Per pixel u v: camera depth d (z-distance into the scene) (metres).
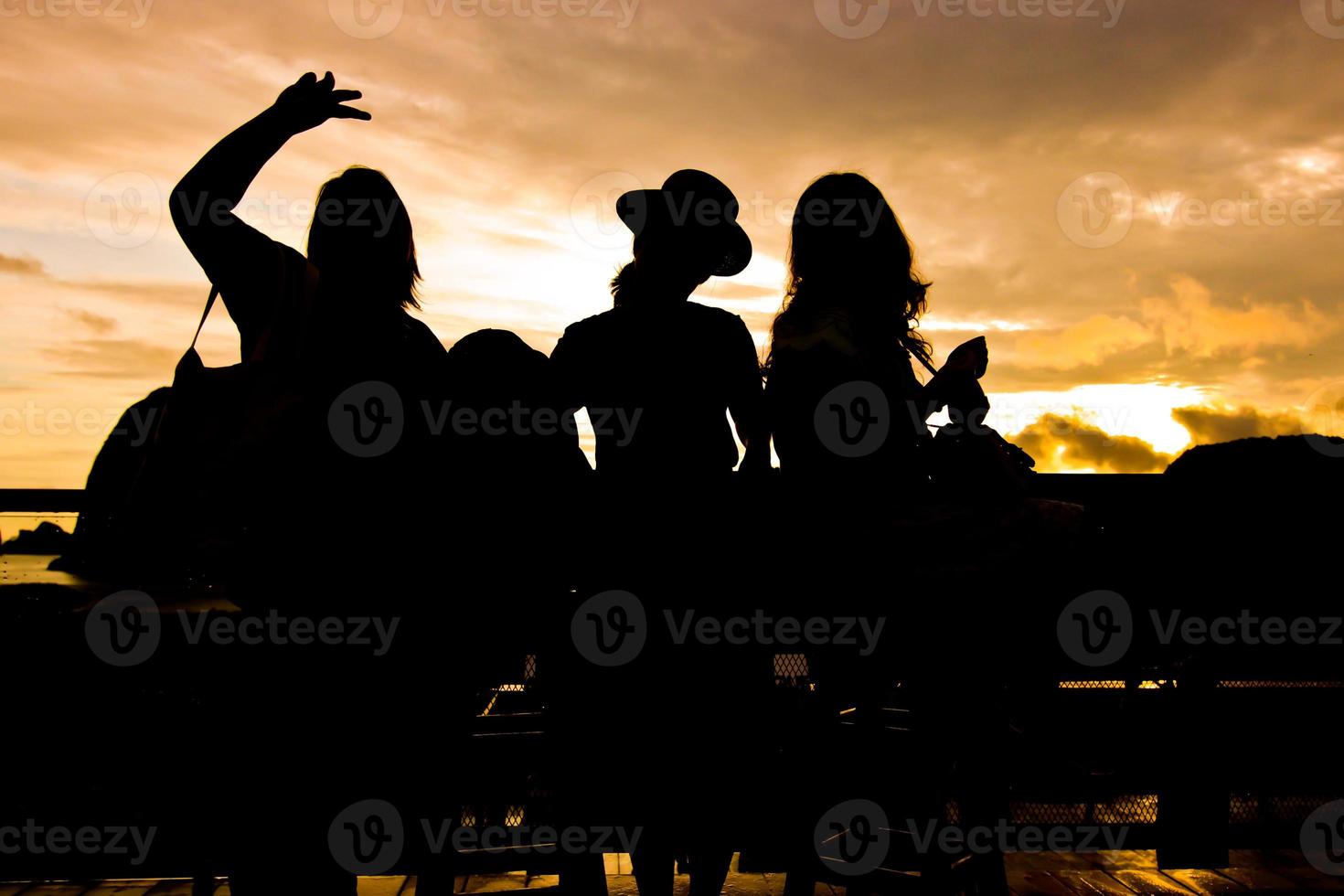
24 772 2.27
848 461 1.89
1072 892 2.88
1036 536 1.87
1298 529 2.85
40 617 1.95
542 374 1.93
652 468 1.98
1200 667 3.09
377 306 1.81
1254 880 2.97
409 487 1.74
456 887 2.92
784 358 1.93
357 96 1.80
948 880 2.06
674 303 2.05
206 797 1.71
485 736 2.31
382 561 1.69
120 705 2.19
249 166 1.71
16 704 2.17
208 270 1.70
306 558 1.66
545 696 2.04
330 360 1.74
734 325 2.09
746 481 2.00
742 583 1.96
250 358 1.75
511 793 2.42
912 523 1.88
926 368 2.08
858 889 2.15
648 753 1.94
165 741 2.08
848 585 1.92
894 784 2.15
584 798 1.96
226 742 1.66
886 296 2.00
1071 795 3.10
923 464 1.94
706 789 1.95
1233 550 2.90
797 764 2.16
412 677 1.73
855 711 2.23
